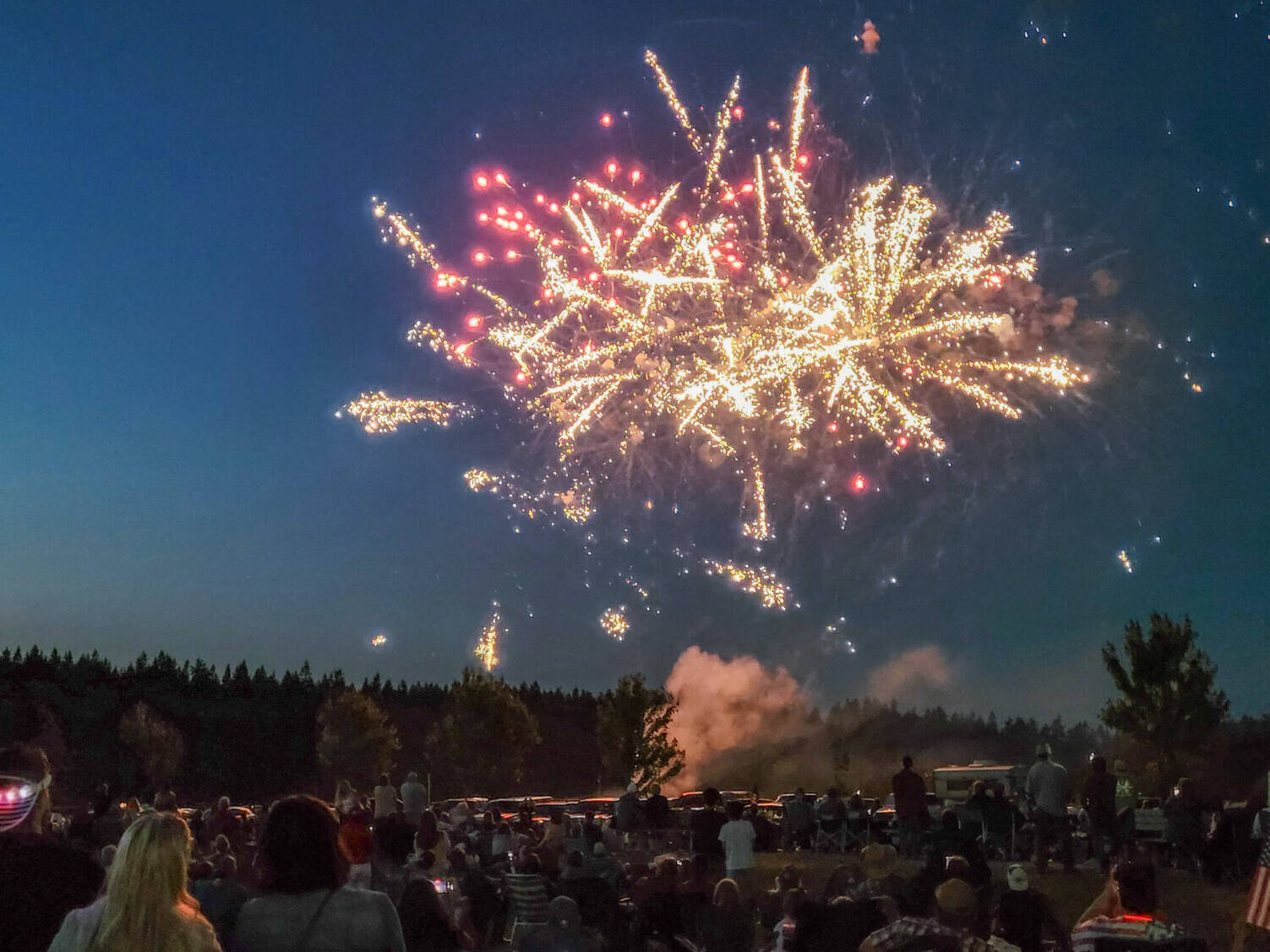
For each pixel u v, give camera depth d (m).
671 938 11.23
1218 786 28.83
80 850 5.45
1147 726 29.48
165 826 4.64
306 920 4.74
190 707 80.00
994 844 18.84
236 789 76.06
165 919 4.53
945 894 6.14
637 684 57.25
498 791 65.56
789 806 22.80
